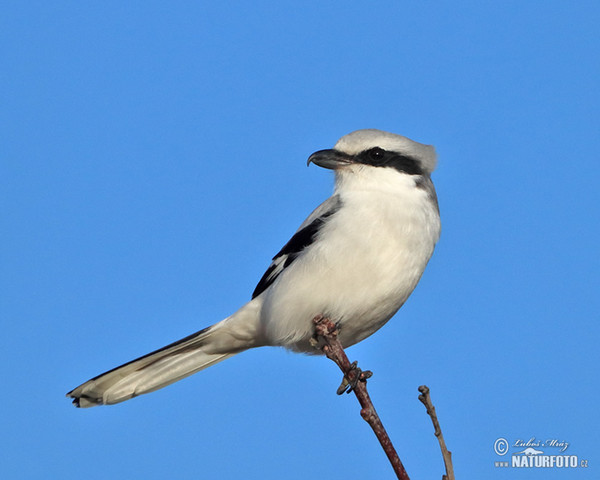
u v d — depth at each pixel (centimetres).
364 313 1072
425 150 1153
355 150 1133
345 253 1048
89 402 1132
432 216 1102
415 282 1081
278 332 1097
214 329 1158
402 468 747
